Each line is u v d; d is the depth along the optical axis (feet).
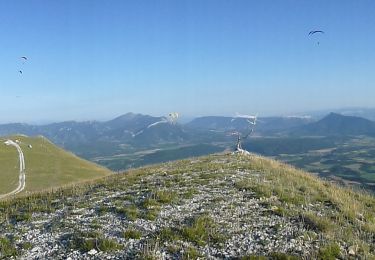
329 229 66.08
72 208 82.17
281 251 58.75
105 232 66.80
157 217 72.64
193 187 93.15
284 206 78.74
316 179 114.52
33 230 70.59
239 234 64.59
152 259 56.13
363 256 57.88
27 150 448.65
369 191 106.63
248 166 119.65
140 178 108.06
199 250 59.47
